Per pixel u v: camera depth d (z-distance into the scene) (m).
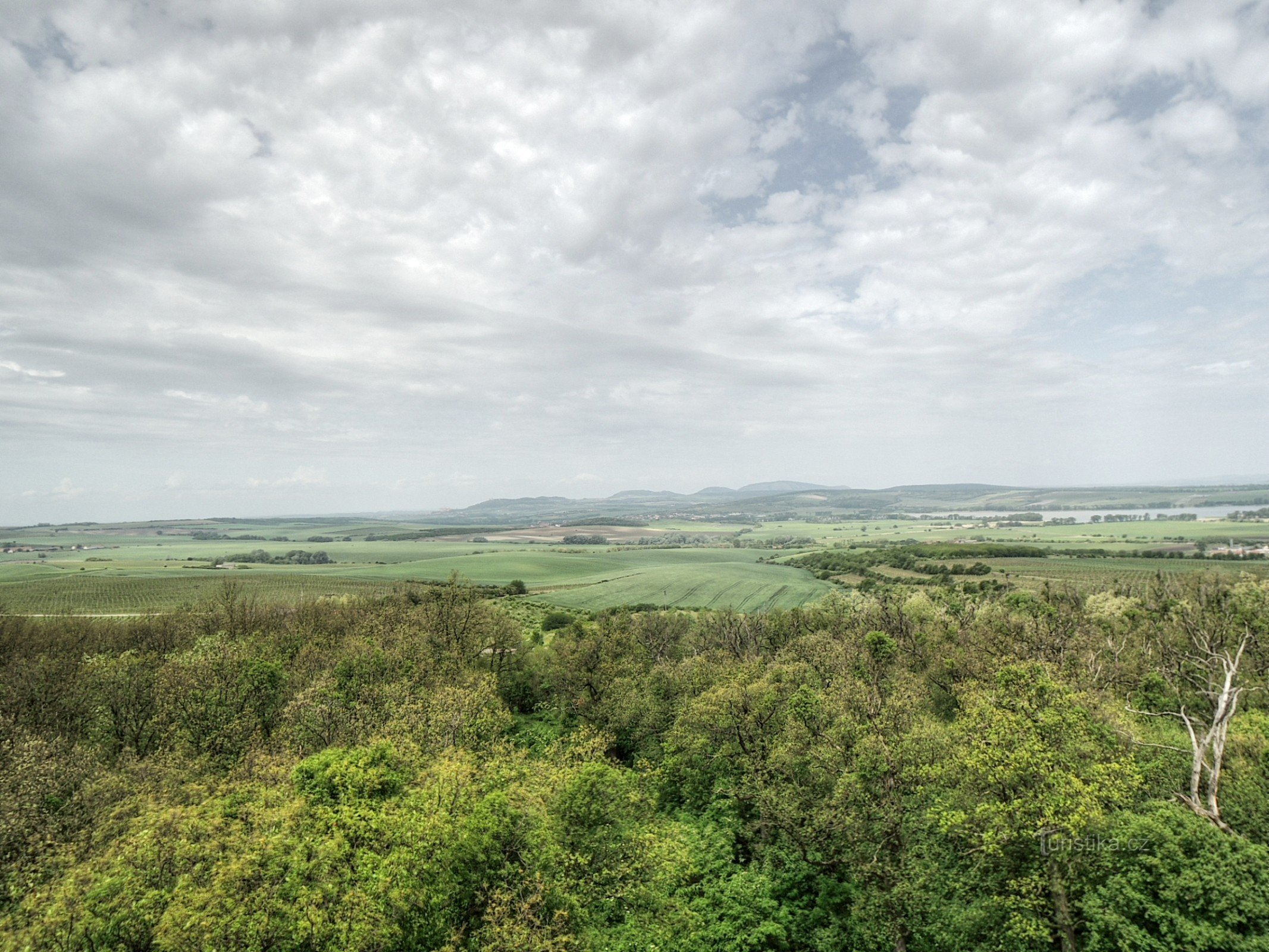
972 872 35.59
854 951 39.75
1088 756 36.41
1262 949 26.52
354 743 49.66
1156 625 80.56
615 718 66.75
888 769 42.62
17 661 62.78
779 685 62.50
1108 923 29.62
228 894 28.94
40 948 27.22
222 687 55.44
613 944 40.00
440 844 34.41
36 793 36.97
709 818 54.69
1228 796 37.66
